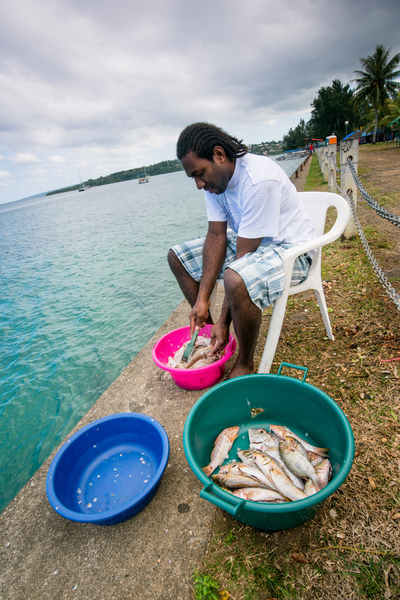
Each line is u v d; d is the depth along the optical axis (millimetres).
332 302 3150
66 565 1439
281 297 2002
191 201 26875
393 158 18578
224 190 2133
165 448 1601
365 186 9516
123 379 2594
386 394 1935
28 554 1518
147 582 1319
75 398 3967
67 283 9359
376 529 1320
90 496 1715
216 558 1338
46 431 3500
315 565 1252
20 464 3104
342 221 2125
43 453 3195
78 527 1587
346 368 2217
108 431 1939
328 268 4000
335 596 1158
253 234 2016
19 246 19594
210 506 1549
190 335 2430
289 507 1089
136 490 1703
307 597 1170
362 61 41875
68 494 1675
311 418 1707
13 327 6656
